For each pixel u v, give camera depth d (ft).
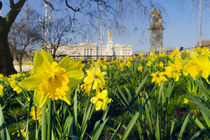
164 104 6.02
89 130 7.10
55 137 3.59
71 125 4.01
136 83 13.91
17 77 19.07
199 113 7.54
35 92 2.67
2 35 45.75
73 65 3.94
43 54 2.76
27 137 3.62
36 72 2.69
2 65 46.21
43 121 2.78
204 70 3.95
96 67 5.49
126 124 7.66
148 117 5.34
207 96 5.21
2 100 11.72
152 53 23.81
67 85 2.81
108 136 6.68
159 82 9.75
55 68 2.72
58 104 6.65
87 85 5.48
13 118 9.29
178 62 6.41
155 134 4.90
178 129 6.76
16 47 76.74
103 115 4.89
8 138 2.92
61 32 38.86
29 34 66.44
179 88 12.06
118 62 27.09
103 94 5.46
